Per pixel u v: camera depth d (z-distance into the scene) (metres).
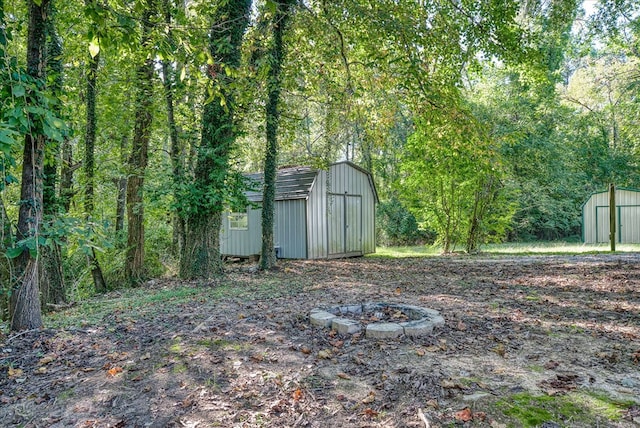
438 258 12.76
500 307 5.13
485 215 14.39
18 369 3.38
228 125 8.42
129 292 7.79
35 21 4.29
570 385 2.75
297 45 9.21
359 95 8.79
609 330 4.05
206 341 3.88
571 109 21.41
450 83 8.16
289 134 11.94
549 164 19.64
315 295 6.17
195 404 2.69
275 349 3.62
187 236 8.91
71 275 9.63
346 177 14.96
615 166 22.69
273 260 10.31
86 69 8.28
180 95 9.19
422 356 3.36
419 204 15.16
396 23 7.12
